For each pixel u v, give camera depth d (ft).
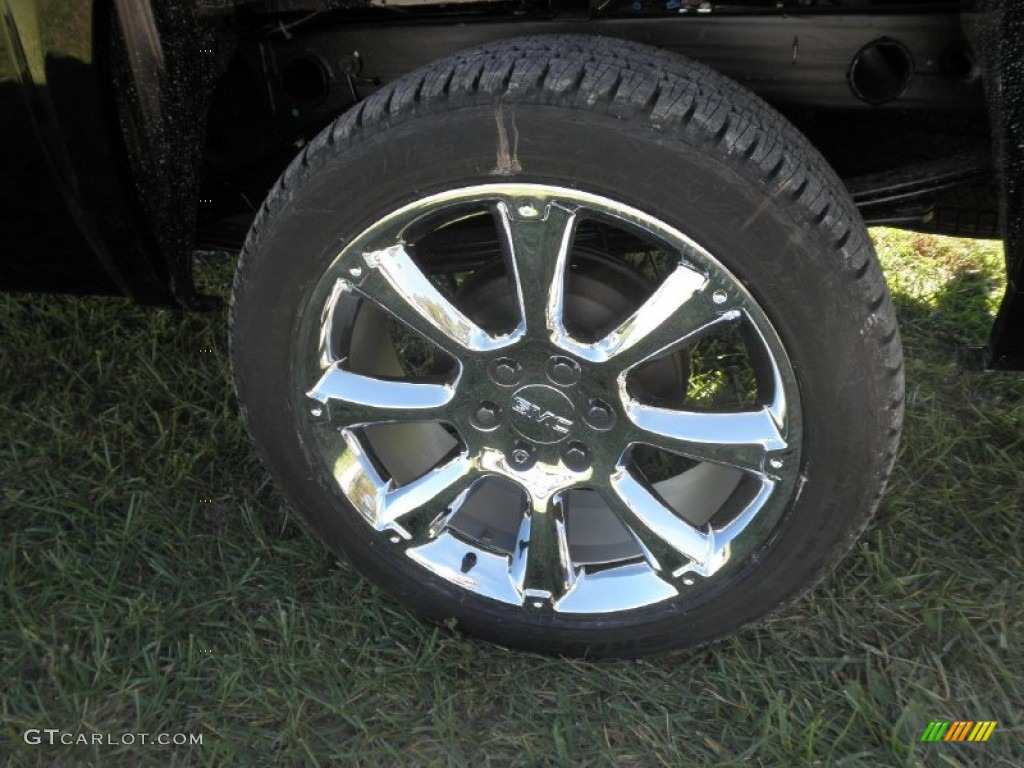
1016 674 7.13
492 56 5.64
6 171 6.24
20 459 8.73
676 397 7.06
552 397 6.16
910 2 6.59
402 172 5.67
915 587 7.75
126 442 8.96
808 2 6.89
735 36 6.53
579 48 5.68
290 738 6.62
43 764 6.53
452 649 7.25
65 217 6.45
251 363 6.42
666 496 7.07
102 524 8.11
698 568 6.39
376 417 6.43
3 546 7.89
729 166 5.32
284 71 7.31
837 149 8.04
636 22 6.58
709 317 5.77
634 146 5.36
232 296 6.33
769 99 6.73
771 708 6.73
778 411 5.90
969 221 8.18
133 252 6.55
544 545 6.62
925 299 10.96
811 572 6.32
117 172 6.13
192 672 7.02
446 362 7.11
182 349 9.99
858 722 6.79
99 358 9.69
